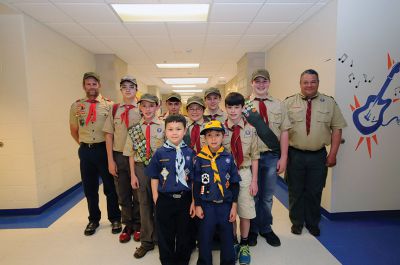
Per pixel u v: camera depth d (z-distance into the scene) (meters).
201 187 1.76
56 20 3.19
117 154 2.22
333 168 2.65
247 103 2.10
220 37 4.11
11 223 2.76
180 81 9.62
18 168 2.98
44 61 3.29
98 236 2.41
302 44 3.48
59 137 3.59
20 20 2.87
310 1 2.76
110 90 5.18
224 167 1.76
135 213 2.34
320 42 2.96
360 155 2.66
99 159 2.38
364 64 2.59
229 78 8.84
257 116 2.04
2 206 3.00
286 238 2.32
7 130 2.94
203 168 1.76
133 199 2.33
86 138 2.36
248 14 3.15
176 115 1.84
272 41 4.38
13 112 2.93
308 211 2.38
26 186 3.00
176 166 1.76
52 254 2.13
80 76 4.45
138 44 4.45
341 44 2.57
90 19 3.23
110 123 2.23
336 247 2.17
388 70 2.61
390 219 2.69
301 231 2.42
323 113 2.22
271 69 4.84
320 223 2.62
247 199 1.93
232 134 1.93
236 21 3.40
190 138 2.09
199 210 1.73
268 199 2.17
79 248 2.21
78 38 3.99
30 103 2.95
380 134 2.66
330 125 2.27
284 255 2.05
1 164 2.97
